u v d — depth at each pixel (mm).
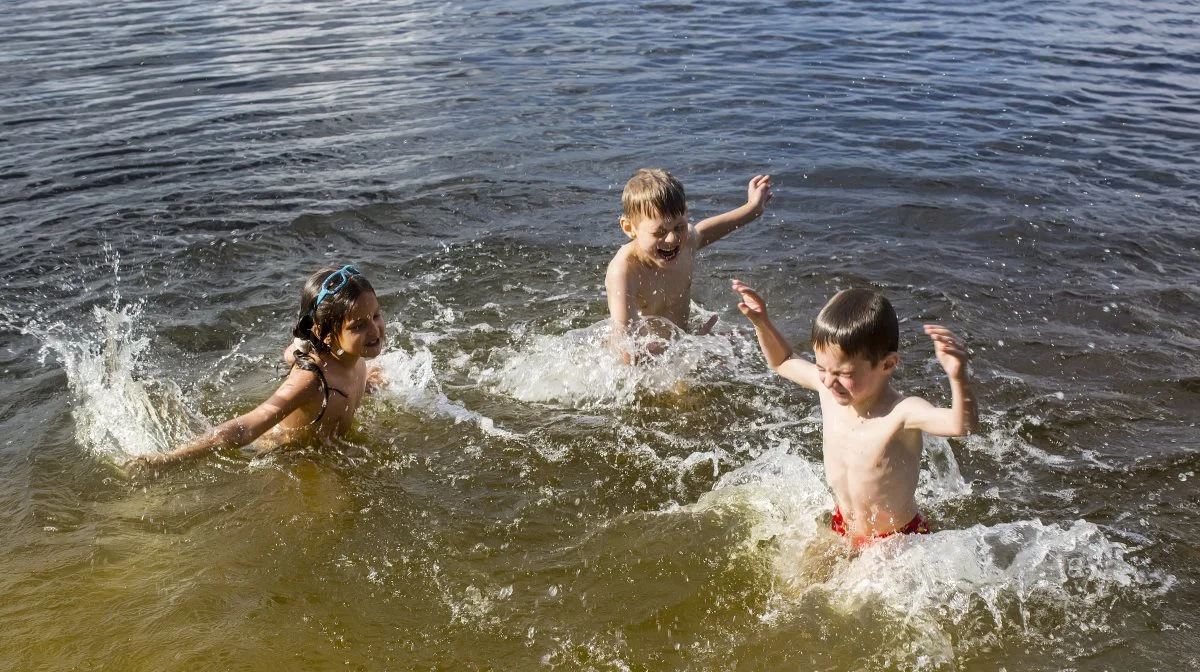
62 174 8297
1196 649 3262
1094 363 5219
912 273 6355
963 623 3414
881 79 11078
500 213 7457
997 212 7309
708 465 4484
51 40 13484
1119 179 7988
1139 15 14516
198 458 4551
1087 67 11570
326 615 3502
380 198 7727
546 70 11602
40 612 3508
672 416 4938
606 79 11156
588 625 3447
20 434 4715
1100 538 3820
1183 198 7562
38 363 5379
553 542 3936
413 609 3537
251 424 4598
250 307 6051
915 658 3260
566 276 6461
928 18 14297
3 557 3826
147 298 6145
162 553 3871
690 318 5965
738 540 3916
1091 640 3322
